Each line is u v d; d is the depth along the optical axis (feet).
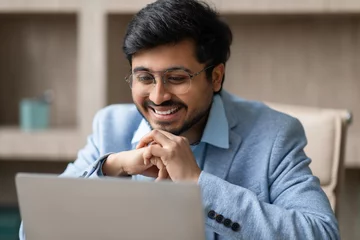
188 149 4.75
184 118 4.93
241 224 4.48
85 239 3.77
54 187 3.71
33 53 11.03
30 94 11.09
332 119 6.46
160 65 4.74
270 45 10.48
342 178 6.56
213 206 4.51
